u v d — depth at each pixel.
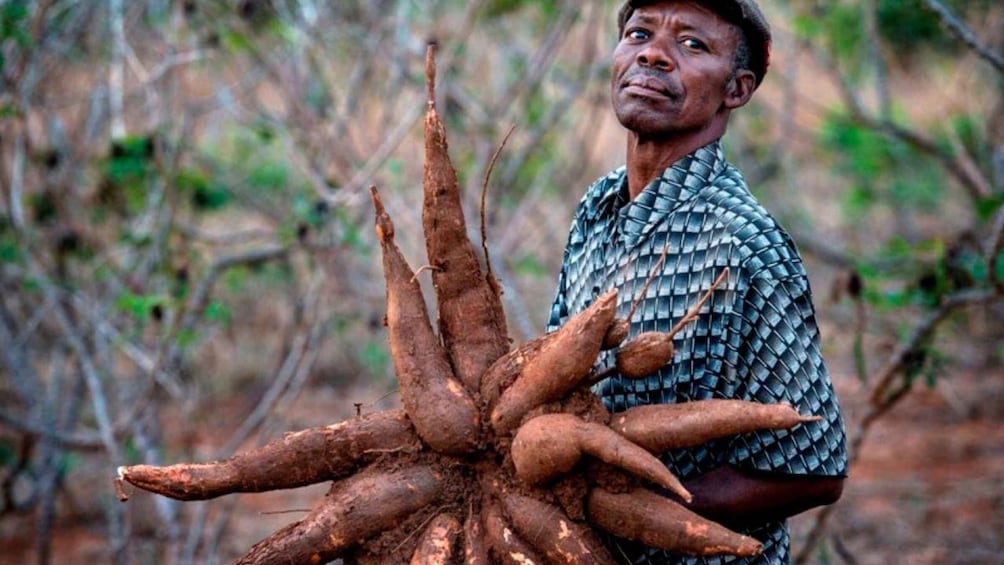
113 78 5.08
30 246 4.98
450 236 2.04
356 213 5.33
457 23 6.40
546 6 6.16
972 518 5.39
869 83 9.67
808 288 1.99
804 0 6.98
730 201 2.04
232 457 1.97
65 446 5.20
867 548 5.05
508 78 6.77
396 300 2.02
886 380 3.92
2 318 5.27
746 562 2.05
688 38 2.09
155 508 5.47
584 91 7.01
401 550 1.91
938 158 6.04
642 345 1.87
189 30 5.22
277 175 6.25
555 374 1.88
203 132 6.82
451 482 1.94
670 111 2.08
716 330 1.99
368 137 5.96
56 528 5.83
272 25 5.37
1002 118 7.83
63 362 5.51
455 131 5.98
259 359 7.54
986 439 6.51
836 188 9.95
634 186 2.18
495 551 1.89
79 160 5.43
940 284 3.94
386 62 6.00
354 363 7.74
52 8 4.99
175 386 5.18
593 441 1.80
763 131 8.57
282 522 5.73
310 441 1.96
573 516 1.88
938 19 3.46
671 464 2.02
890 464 6.17
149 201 5.22
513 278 5.70
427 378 1.97
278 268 6.66
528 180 6.92
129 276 5.05
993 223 4.23
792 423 1.78
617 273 2.12
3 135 5.10
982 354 7.32
